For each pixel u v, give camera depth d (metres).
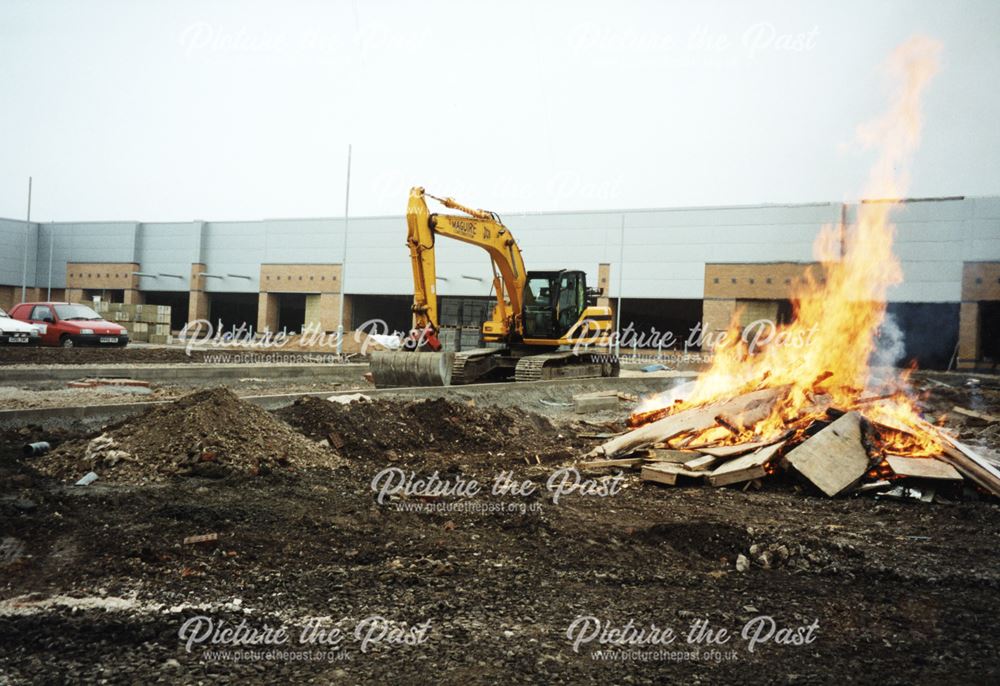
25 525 5.70
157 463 7.86
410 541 5.80
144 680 3.50
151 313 41.25
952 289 40.62
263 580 4.86
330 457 8.99
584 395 17.36
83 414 10.66
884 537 6.40
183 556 5.21
